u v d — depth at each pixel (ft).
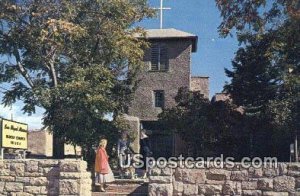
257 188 45.96
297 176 45.14
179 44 113.09
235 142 85.40
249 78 83.30
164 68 113.39
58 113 84.28
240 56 84.84
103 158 53.93
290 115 75.97
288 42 65.05
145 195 51.90
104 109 84.99
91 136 84.94
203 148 84.84
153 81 113.09
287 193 45.19
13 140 52.21
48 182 48.32
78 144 85.87
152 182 47.32
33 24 85.87
